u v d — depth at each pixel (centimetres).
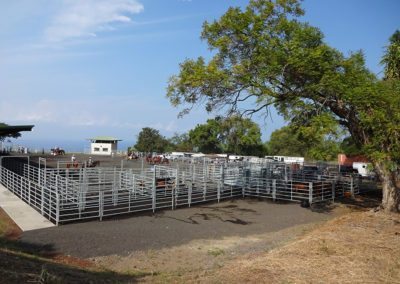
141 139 8294
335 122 1808
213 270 981
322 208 2280
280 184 2617
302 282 809
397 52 1862
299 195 2519
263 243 1465
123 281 885
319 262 962
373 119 1723
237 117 2267
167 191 2266
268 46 1959
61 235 1449
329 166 4212
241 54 2089
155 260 1225
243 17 1983
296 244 1205
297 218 1991
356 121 1934
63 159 4684
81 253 1266
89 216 1731
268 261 984
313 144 2128
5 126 3098
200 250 1352
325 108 1992
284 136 7581
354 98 1750
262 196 2566
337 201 2514
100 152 6856
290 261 973
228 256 1272
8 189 2372
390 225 1538
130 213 1875
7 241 1340
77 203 1725
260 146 7388
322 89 1909
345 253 1056
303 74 1948
